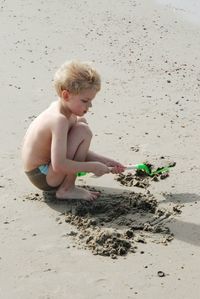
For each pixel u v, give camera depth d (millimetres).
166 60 7676
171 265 3600
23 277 3471
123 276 3486
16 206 4266
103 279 3455
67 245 3787
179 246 3797
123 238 3846
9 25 8703
